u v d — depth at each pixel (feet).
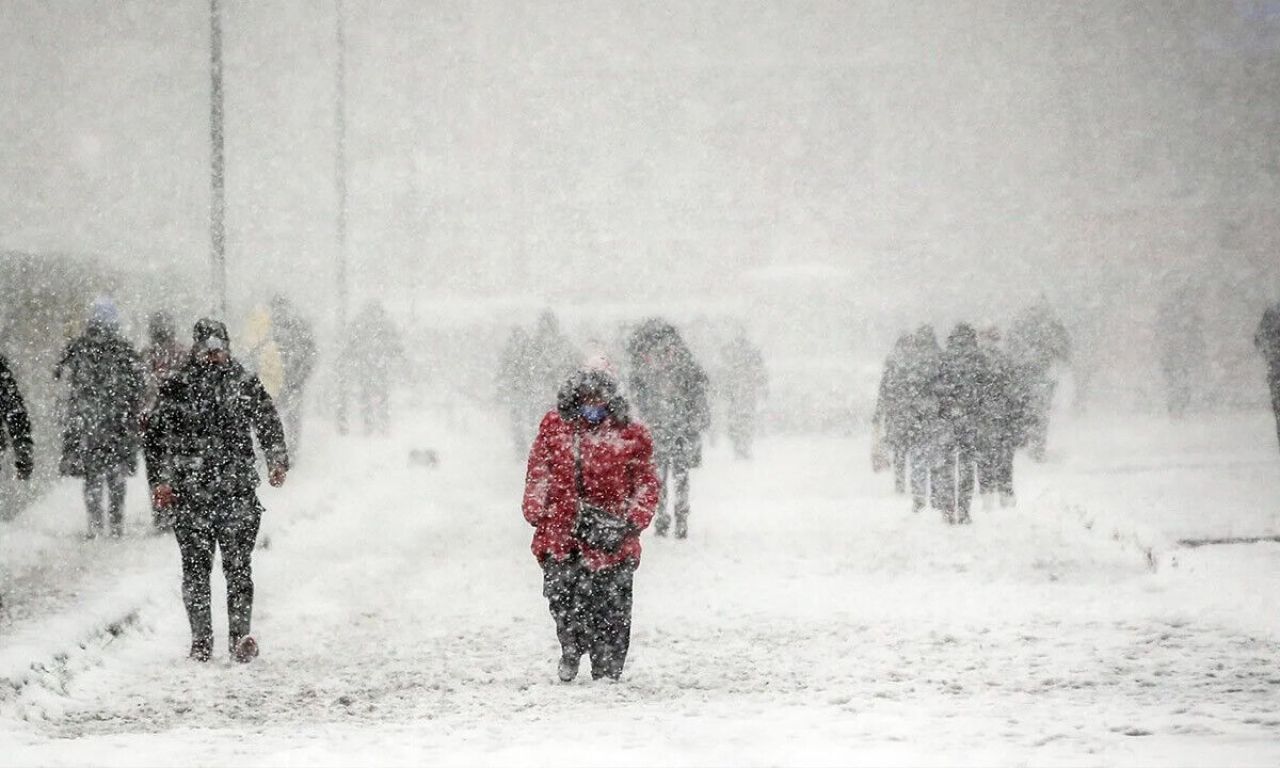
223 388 119.03
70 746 82.02
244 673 114.93
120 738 85.97
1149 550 160.04
